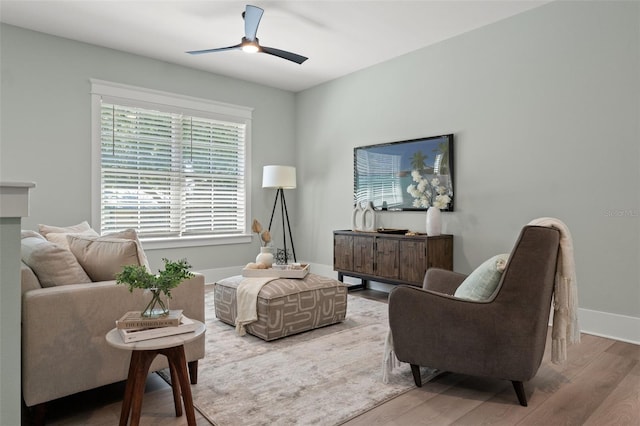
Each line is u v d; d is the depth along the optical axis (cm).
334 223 524
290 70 493
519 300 186
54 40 393
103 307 182
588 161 308
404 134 438
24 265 184
